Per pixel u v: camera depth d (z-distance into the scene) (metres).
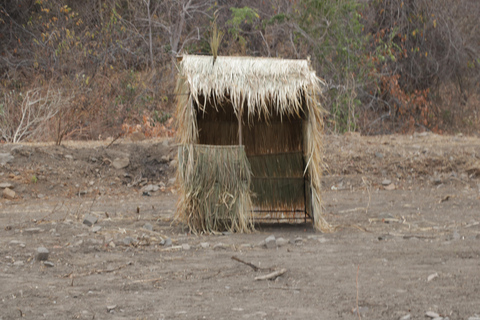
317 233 8.55
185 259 6.93
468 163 14.71
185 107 8.88
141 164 14.72
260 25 26.16
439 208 10.56
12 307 5.18
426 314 4.74
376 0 26.77
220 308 5.11
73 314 5.00
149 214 10.39
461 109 27.95
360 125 23.91
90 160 14.51
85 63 24.86
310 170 8.90
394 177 14.36
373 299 5.20
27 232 8.45
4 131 17.02
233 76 8.92
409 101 26.70
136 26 27.19
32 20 27.25
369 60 24.27
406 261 6.52
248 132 10.20
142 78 24.86
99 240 7.90
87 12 27.20
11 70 24.95
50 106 18.53
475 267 6.16
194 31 27.02
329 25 23.52
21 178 13.24
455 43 27.28
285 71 9.08
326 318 4.79
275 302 5.25
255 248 7.50
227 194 8.70
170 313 5.00
